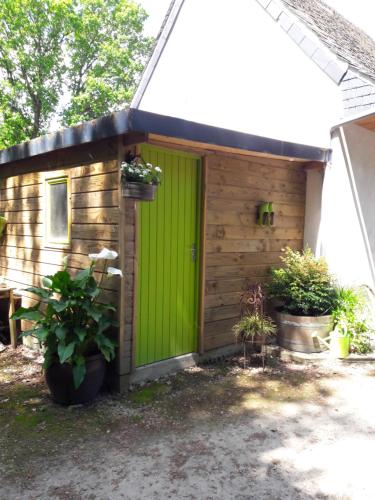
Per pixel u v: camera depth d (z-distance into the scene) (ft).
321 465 8.26
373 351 15.57
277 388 12.35
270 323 14.64
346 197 16.61
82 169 12.62
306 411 10.79
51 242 14.37
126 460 8.38
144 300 12.66
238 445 9.01
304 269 15.33
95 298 11.67
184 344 14.07
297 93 17.92
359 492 7.41
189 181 13.82
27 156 14.43
